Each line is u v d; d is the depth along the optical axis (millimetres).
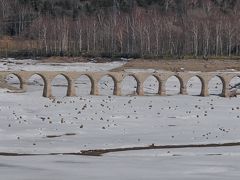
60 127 158500
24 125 159500
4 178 96250
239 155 122625
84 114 183125
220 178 96562
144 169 104438
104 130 155875
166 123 169625
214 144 137875
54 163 111188
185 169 104562
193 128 160875
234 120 177625
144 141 140250
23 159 115938
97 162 112625
